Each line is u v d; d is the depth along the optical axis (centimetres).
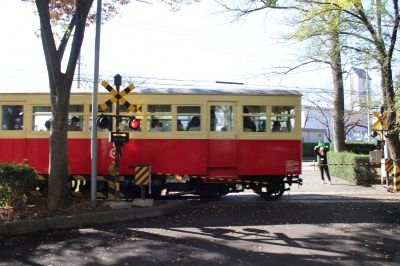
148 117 1378
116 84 1202
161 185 1392
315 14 1628
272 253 803
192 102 1382
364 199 1442
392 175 1766
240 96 1396
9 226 952
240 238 910
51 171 1128
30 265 734
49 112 1378
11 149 1377
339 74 2370
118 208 1130
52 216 1035
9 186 1076
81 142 1374
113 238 907
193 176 1380
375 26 1631
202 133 1380
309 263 744
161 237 916
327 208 1245
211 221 1072
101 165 1370
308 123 6769
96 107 1181
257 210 1215
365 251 821
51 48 1123
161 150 1375
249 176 1408
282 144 1402
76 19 1148
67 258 772
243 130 1395
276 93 1407
